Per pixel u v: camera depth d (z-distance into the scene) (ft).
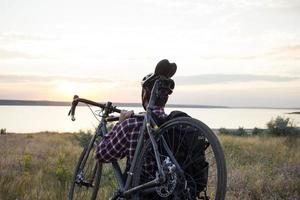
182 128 11.77
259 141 76.84
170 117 12.12
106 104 15.08
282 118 103.24
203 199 11.87
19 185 26.68
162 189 11.38
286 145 72.64
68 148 67.62
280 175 31.78
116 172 13.60
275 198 25.34
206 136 10.57
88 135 80.43
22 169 39.40
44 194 24.00
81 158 15.89
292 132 98.84
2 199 23.27
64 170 26.68
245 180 29.27
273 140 79.10
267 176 31.58
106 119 15.24
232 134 120.98
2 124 632.79
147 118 12.34
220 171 9.91
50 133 160.04
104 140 13.62
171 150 11.82
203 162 11.71
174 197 11.09
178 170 11.03
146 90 13.34
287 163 41.75
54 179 30.32
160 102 12.80
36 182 29.14
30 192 25.11
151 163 12.37
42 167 41.60
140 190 11.90
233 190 27.43
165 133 11.96
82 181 15.61
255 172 33.17
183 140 11.62
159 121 12.23
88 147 15.53
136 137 13.11
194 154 11.57
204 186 11.77
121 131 13.19
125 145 13.24
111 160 13.57
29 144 82.64
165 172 11.15
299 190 28.14
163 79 12.61
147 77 13.41
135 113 13.73
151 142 12.07
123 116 13.69
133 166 12.37
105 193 22.81
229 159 44.47
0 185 26.07
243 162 44.04
